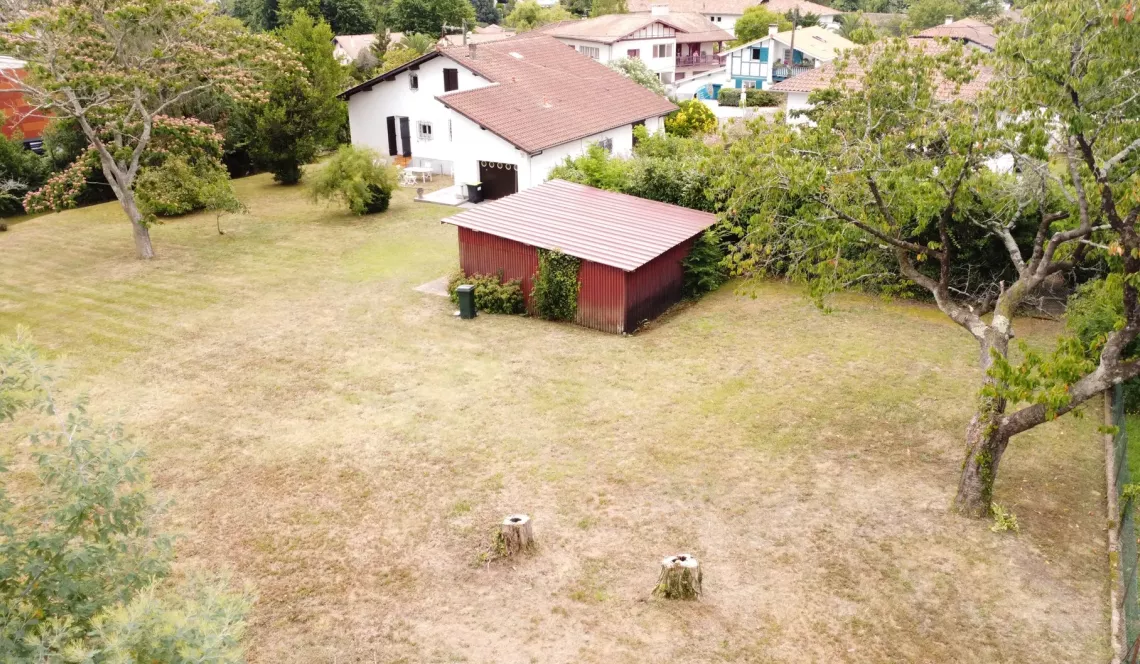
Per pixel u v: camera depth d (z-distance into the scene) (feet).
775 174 43.98
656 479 44.78
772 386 55.16
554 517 41.63
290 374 59.62
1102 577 35.65
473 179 113.29
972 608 34.04
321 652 32.86
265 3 249.96
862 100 44.42
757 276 51.31
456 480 45.32
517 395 55.47
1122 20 32.42
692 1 310.45
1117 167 37.52
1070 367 33.58
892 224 43.39
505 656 32.32
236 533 40.96
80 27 78.48
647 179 84.94
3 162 111.75
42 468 23.50
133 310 73.67
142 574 24.21
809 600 34.91
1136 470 43.57
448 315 71.20
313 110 123.03
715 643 32.63
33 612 21.30
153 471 46.75
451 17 268.41
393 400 55.21
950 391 53.16
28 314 73.00
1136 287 32.78
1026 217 63.26
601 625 33.86
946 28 168.66
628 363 60.23
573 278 67.10
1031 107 35.81
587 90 129.80
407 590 36.55
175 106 113.29
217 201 96.73
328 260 87.86
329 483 45.37
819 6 290.15
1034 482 43.01
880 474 44.37
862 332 63.62
